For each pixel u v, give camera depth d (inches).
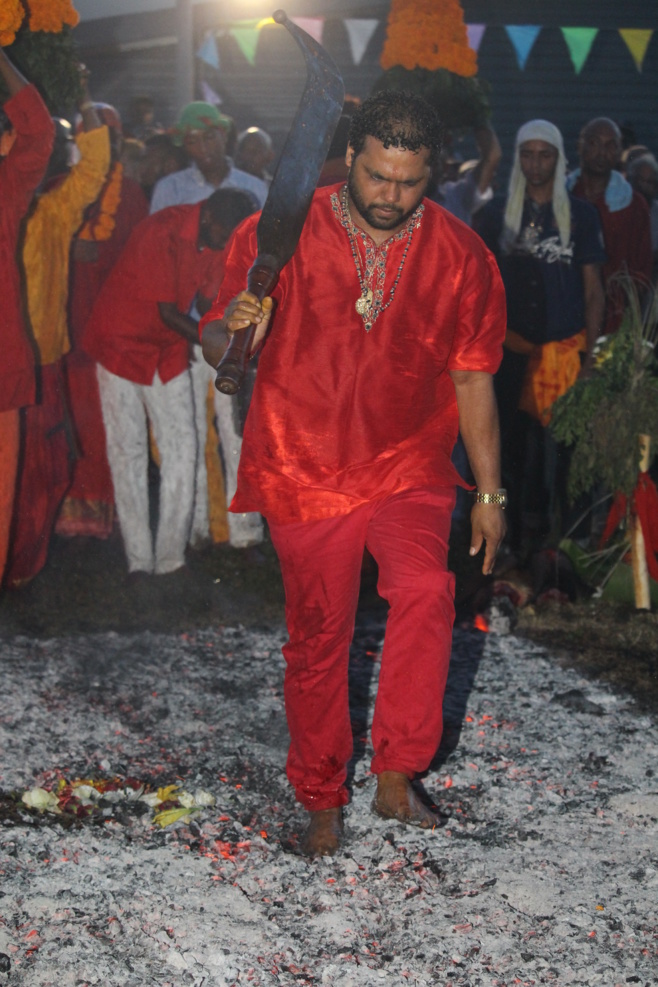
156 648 200.4
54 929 117.3
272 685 185.0
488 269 130.0
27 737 161.5
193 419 236.7
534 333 248.1
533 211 248.1
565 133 643.5
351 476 130.8
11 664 189.2
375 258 126.0
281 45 671.1
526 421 251.9
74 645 199.9
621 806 144.2
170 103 678.5
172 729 167.2
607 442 216.2
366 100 121.6
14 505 227.6
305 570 131.7
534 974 111.6
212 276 230.5
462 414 136.1
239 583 237.9
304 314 127.0
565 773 153.3
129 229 275.0
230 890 124.9
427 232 127.3
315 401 128.6
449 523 133.6
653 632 208.5
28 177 201.9
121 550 260.4
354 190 122.1
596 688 183.2
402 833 136.5
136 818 140.3
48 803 142.4
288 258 122.9
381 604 225.1
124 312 229.1
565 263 247.6
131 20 650.2
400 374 129.0
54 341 231.5
